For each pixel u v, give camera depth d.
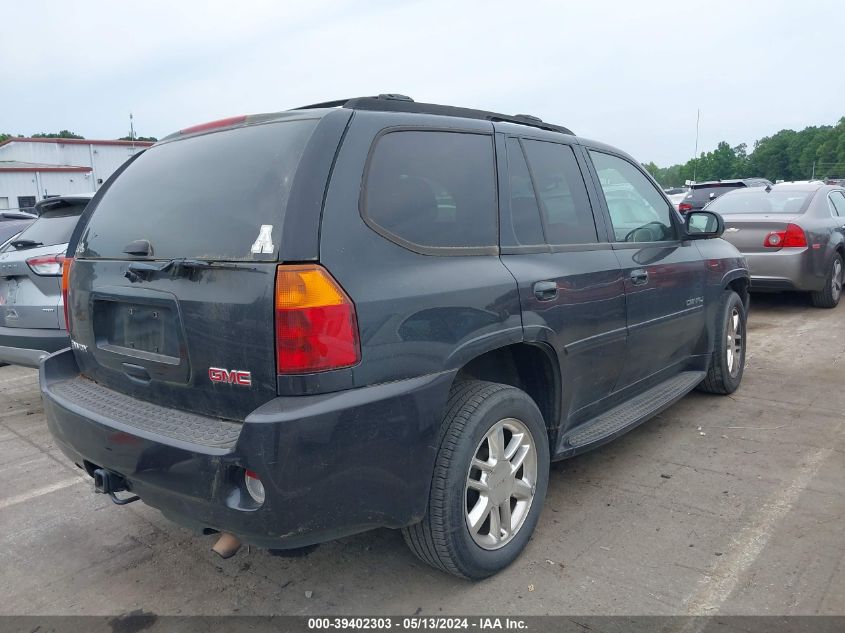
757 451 4.18
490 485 2.83
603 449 4.28
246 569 3.04
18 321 5.20
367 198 2.48
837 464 3.94
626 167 4.23
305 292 2.22
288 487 2.18
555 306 3.12
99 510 3.68
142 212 2.83
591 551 3.06
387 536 3.31
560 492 3.68
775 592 2.70
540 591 2.77
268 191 2.39
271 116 2.70
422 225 2.66
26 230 5.72
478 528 2.77
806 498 3.52
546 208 3.34
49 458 4.48
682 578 2.82
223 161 2.65
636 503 3.52
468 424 2.66
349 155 2.47
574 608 2.65
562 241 3.38
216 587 2.91
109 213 3.04
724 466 3.96
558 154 3.57
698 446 4.29
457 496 2.62
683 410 5.00
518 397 2.91
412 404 2.43
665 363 4.36
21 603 2.83
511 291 2.88
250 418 2.18
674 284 4.25
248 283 2.29
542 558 3.01
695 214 4.68
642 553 3.03
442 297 2.58
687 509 3.44
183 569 3.06
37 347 5.10
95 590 2.91
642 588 2.76
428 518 2.62
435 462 2.60
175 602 2.80
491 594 2.77
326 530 2.30
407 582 2.89
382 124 2.65
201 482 2.27
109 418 2.61
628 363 3.84
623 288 3.68
